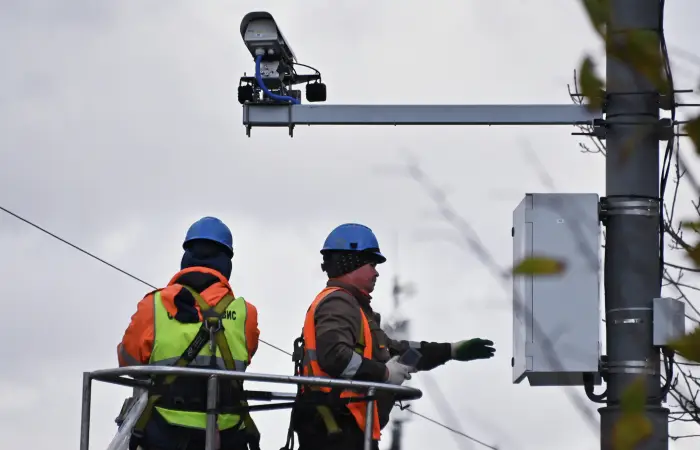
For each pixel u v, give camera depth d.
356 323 13.10
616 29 6.08
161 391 12.84
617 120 12.99
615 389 13.27
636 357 13.21
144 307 13.24
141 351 13.12
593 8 6.05
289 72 16.25
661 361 13.27
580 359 13.30
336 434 12.86
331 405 12.60
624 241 13.46
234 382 13.16
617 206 13.50
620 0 6.12
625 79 7.44
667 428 12.39
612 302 13.48
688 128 5.45
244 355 13.31
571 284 13.45
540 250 13.58
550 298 13.45
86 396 12.20
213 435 11.71
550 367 13.28
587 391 13.51
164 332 13.05
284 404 12.38
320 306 13.14
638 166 13.31
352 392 12.90
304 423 13.16
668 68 6.15
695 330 5.68
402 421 12.37
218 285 13.52
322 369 12.84
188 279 13.44
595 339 13.37
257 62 15.67
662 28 9.47
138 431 12.84
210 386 11.78
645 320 13.28
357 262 13.57
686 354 5.64
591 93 6.10
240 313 13.47
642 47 6.00
